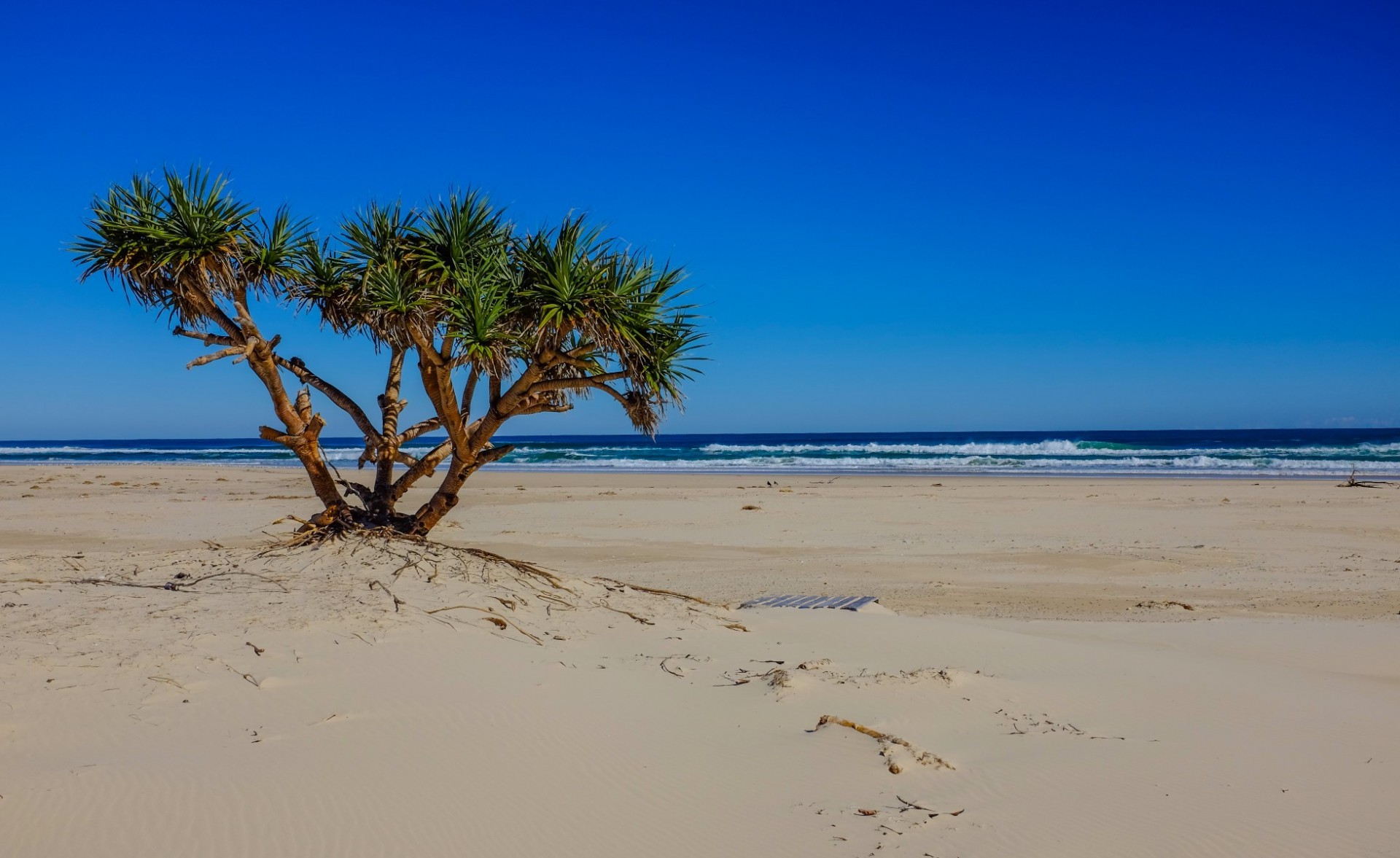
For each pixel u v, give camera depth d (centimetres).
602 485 3484
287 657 584
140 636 596
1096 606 1207
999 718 589
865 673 671
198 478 3647
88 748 449
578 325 856
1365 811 463
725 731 536
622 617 801
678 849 394
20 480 3475
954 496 2884
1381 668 825
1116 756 528
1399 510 2359
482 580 806
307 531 900
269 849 371
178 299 871
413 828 397
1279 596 1286
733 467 5069
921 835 411
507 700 557
